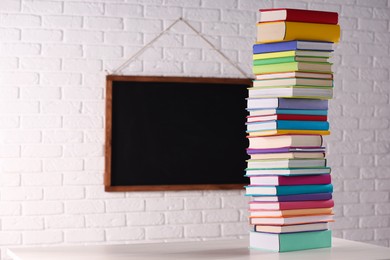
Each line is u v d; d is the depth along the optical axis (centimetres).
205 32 419
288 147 229
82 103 398
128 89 405
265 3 431
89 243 398
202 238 415
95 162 400
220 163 420
